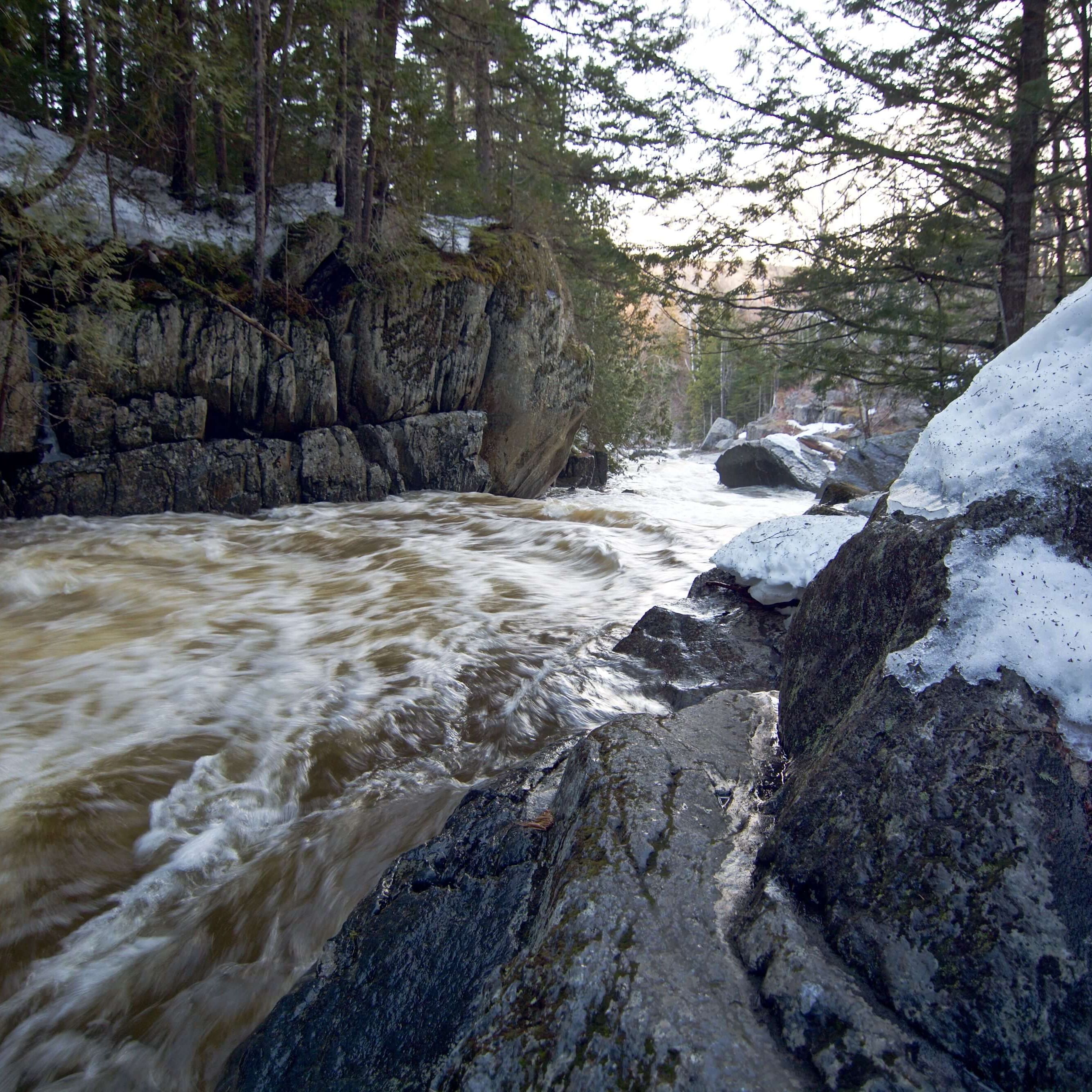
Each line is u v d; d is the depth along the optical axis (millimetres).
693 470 23734
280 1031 1976
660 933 1713
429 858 2393
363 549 7512
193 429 8703
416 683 4141
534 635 4887
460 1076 1521
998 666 1838
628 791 2219
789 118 9352
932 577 2098
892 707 1899
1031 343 2459
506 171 13609
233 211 9859
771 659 4039
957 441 2377
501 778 2781
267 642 4773
